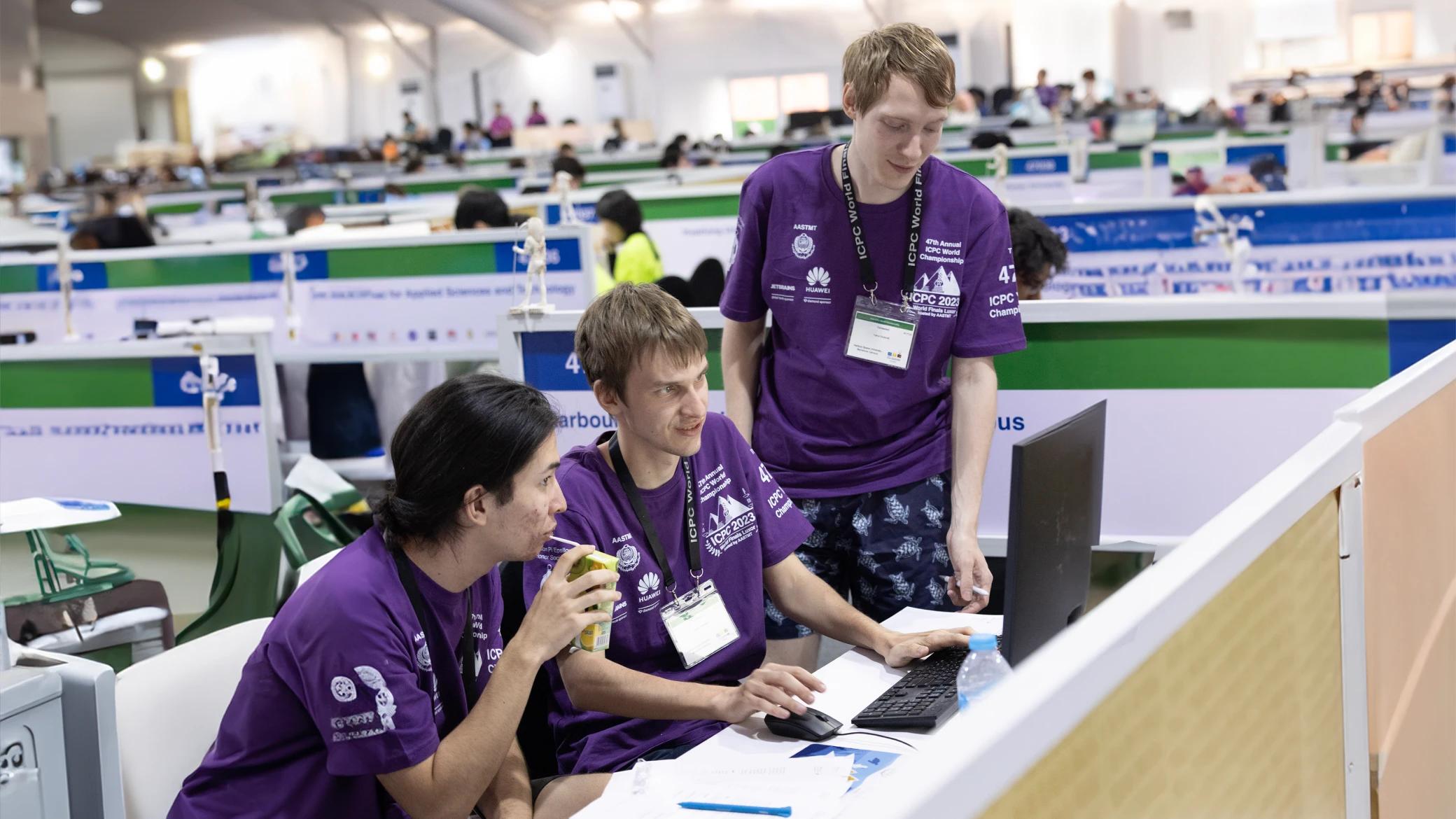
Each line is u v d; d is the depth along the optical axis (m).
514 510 1.59
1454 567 2.12
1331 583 1.42
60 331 4.94
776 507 2.06
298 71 27.73
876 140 2.08
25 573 2.87
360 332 4.40
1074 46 23.03
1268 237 4.39
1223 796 1.12
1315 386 2.49
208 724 1.76
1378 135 9.66
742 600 2.01
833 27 24.73
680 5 25.50
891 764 1.53
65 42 26.38
